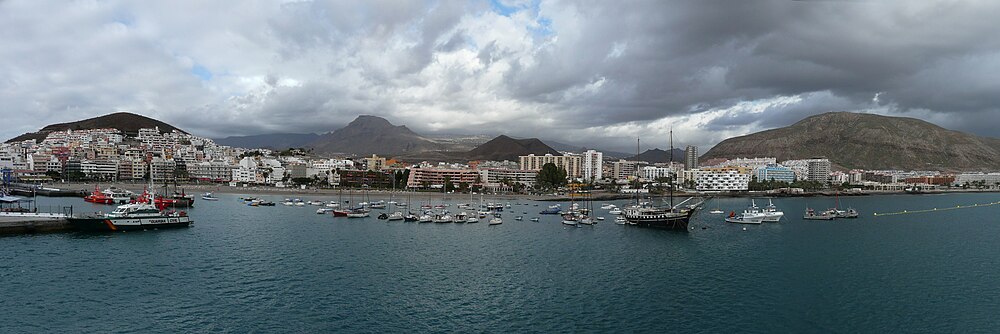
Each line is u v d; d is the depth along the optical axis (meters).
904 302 83.19
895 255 123.19
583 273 101.25
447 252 121.81
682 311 78.12
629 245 135.50
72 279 89.50
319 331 68.12
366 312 75.69
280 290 85.69
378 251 121.25
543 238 146.88
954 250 131.25
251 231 150.50
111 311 73.88
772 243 141.00
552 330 69.81
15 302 76.81
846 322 74.00
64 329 66.94
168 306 76.50
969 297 86.06
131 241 126.75
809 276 99.94
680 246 134.50
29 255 107.69
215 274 95.19
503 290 88.19
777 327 71.88
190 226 157.00
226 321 70.94
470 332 68.69
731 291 89.06
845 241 146.25
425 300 81.88
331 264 105.44
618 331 69.81
